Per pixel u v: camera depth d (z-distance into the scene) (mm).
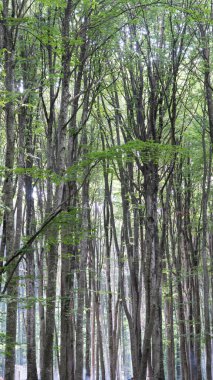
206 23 14016
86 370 20688
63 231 11789
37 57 13609
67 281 15359
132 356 16422
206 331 17438
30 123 16203
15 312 11492
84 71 15141
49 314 11953
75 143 15469
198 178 21031
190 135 19203
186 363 21375
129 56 15008
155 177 15008
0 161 17984
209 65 15930
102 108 18750
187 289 22969
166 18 14945
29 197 16812
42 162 19578
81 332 15594
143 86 16281
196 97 17578
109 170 10570
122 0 12281
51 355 11844
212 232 22172
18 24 11031
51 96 14047
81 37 12922
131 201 17875
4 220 13875
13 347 10859
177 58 15133
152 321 14281
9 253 11602
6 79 11805
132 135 16141
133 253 18703
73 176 10156
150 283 15641
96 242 25422
